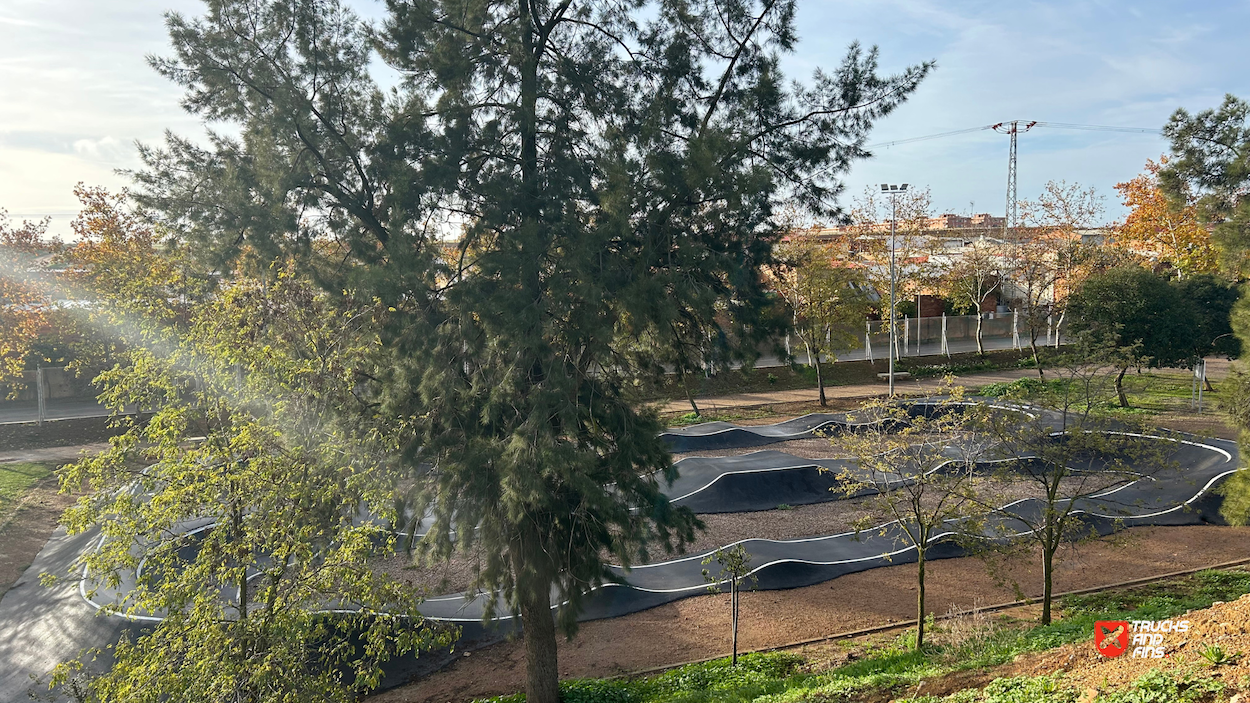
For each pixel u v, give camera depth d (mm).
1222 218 22109
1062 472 16188
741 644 16016
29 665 15789
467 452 11266
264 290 11367
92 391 39969
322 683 9648
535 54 12938
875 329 50062
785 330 13312
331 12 13320
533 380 12156
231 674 8734
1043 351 52875
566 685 14375
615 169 11164
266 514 9383
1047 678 8461
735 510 24828
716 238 12867
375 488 10133
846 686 11062
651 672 15062
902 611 17359
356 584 9742
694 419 36344
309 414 10359
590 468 10812
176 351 10000
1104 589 18156
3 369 32344
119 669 9117
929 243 53375
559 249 11680
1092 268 44344
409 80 13086
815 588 18844
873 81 13195
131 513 9367
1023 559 20000
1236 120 22453
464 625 16984
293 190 13234
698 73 13656
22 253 31328
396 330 11961
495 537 11539
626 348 13867
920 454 16250
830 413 37094
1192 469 26109
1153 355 33562
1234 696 6293
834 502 25516
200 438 10367
